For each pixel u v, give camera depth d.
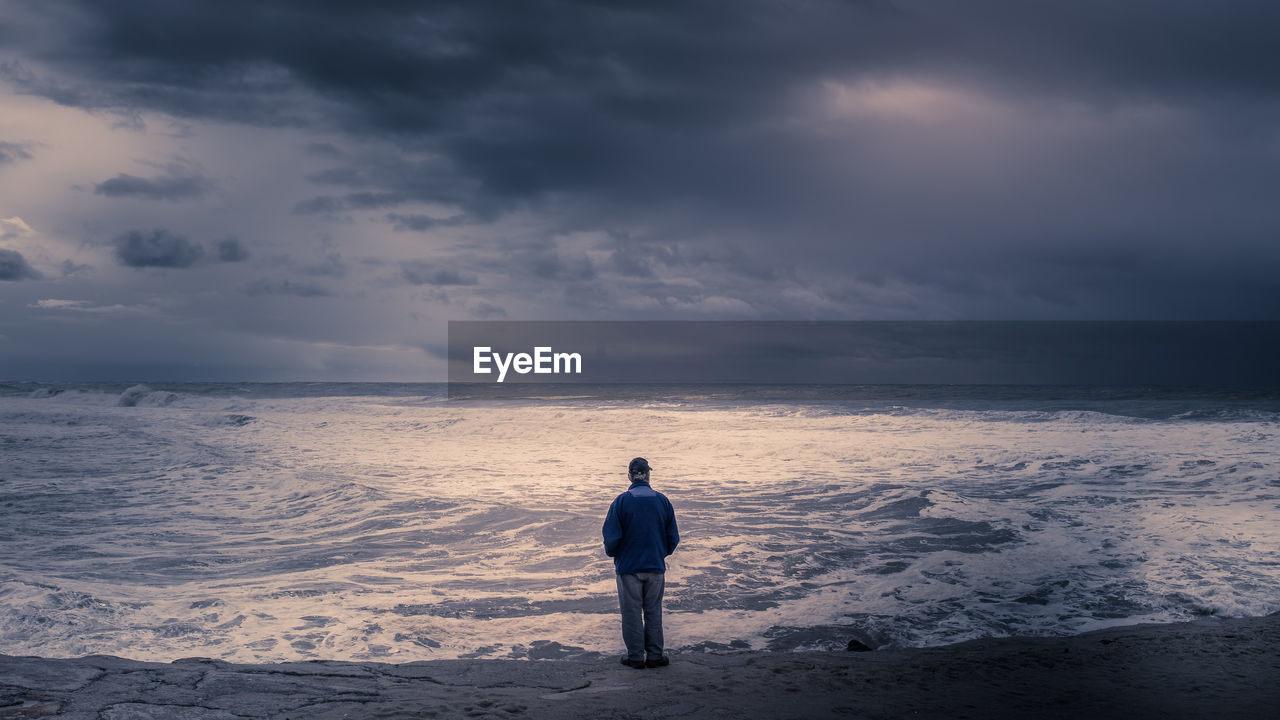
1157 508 12.12
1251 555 9.27
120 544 10.32
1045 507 12.53
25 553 9.73
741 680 5.15
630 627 5.57
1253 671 5.28
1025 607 7.55
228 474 15.88
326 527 11.37
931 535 10.68
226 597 7.60
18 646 5.96
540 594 7.91
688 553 9.58
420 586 8.25
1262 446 19.02
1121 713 4.46
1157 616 7.23
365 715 4.10
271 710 4.13
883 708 4.55
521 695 4.67
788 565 9.12
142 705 4.07
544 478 16.30
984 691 4.90
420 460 19.23
